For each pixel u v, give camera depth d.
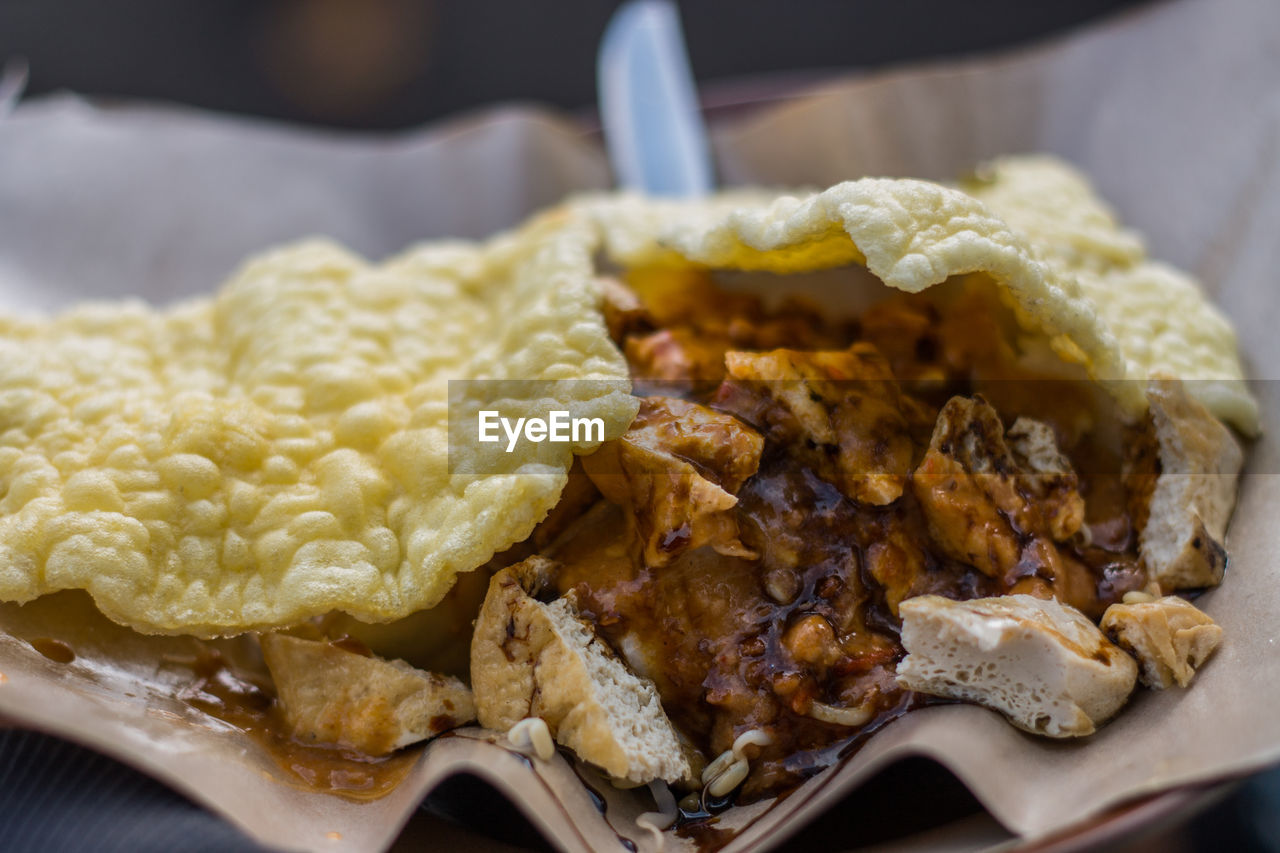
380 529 0.25
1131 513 0.25
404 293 0.27
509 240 0.29
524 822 0.24
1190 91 0.31
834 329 0.27
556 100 0.43
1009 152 0.33
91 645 0.25
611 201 0.29
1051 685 0.23
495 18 0.44
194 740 0.23
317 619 0.25
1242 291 0.28
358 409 0.25
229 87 0.42
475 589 0.25
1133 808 0.21
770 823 0.23
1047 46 0.33
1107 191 0.32
